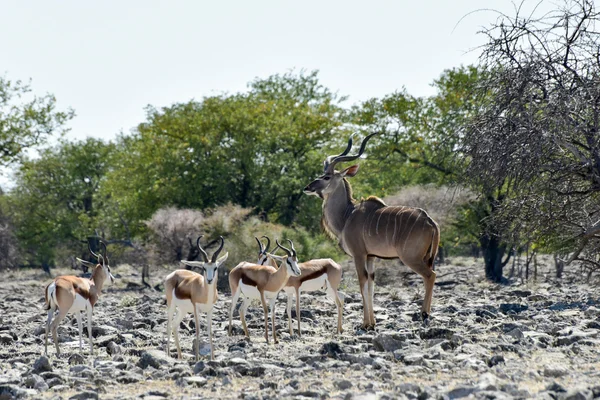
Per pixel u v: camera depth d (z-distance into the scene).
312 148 176.12
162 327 63.53
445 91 138.25
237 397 35.09
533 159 53.56
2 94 144.25
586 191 56.41
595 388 32.53
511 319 60.03
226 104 171.75
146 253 139.50
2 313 87.88
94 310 86.00
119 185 176.75
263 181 162.50
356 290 105.38
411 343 47.53
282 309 75.75
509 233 63.19
